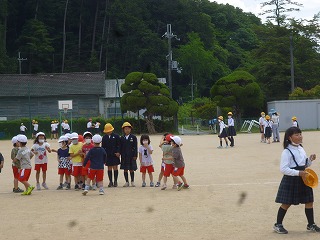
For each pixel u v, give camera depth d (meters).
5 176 22.00
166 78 93.50
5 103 71.62
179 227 10.49
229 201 13.50
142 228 10.51
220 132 33.66
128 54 94.50
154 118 67.00
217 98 61.25
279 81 76.38
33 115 71.69
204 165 23.28
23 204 14.30
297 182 9.66
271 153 28.17
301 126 58.25
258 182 17.05
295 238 9.27
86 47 99.56
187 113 79.19
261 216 11.40
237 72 62.72
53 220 11.73
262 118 37.06
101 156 15.73
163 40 95.31
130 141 17.64
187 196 14.66
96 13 98.69
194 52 102.00
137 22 94.69
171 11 107.12
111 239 9.61
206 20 111.44
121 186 17.70
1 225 11.34
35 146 17.59
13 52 96.62
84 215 12.22
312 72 79.12
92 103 72.19
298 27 80.56
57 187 18.06
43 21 99.75
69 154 17.33
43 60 96.38
